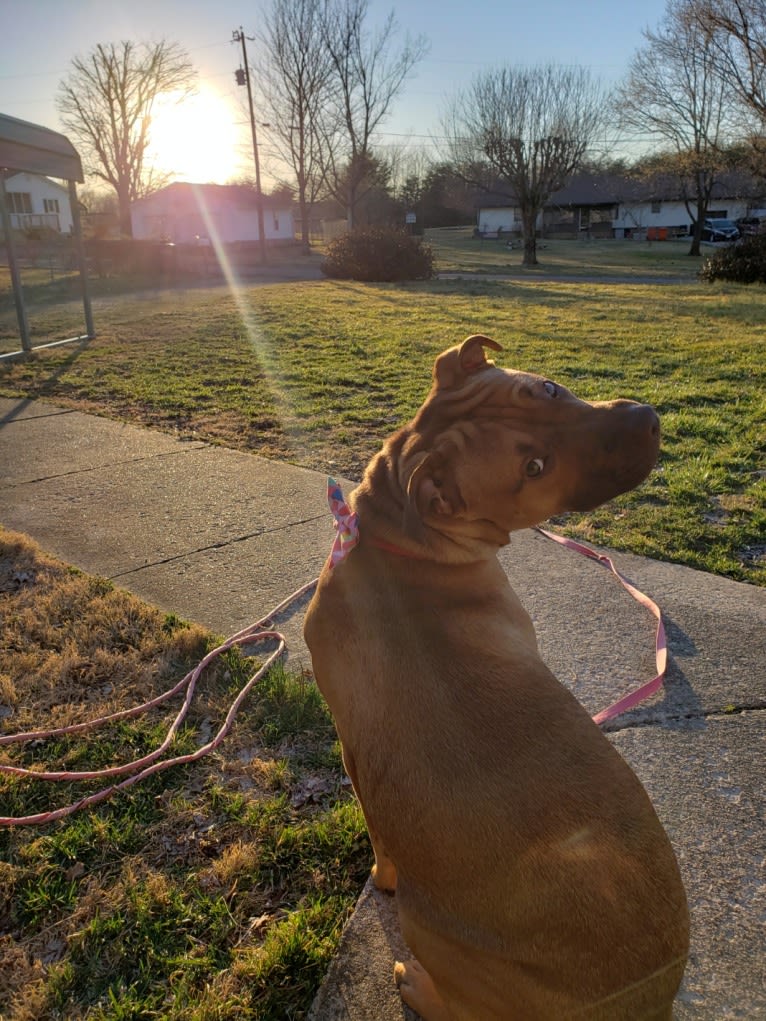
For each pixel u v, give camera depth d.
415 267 25.22
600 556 4.72
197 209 56.66
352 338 12.95
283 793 2.96
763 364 9.88
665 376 9.47
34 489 6.25
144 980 2.28
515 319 14.64
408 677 1.93
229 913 2.49
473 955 1.71
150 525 5.46
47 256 30.95
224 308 17.98
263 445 7.28
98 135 52.03
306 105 45.91
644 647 3.78
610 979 1.56
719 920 2.39
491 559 2.24
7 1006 2.20
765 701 3.35
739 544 4.87
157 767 3.06
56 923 2.47
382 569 2.16
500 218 68.88
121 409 8.80
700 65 34.00
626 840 1.64
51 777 3.03
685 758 3.04
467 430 2.17
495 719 1.81
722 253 23.59
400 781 1.82
